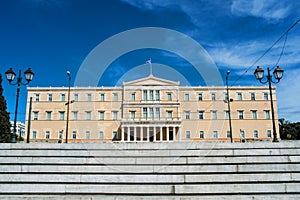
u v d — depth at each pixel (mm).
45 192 7793
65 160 8977
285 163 8906
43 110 51188
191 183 8102
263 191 7637
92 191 7773
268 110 51906
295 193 7609
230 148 9664
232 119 51094
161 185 7824
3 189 7781
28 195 7594
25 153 9391
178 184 8055
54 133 50438
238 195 7453
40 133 50594
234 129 50688
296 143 9797
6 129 35250
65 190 7789
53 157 9156
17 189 7809
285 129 63375
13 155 9359
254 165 8578
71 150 9516
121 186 7781
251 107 51812
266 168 8531
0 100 35812
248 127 51125
